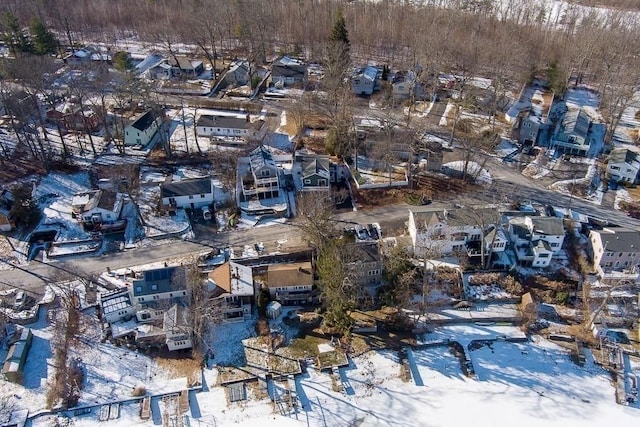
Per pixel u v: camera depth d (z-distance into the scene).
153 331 57.59
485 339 58.91
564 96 112.44
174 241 70.44
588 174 84.69
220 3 139.50
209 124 92.19
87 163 84.88
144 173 82.75
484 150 90.12
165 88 109.31
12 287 63.06
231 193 78.19
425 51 115.62
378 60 127.12
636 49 122.69
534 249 65.31
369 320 60.50
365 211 76.00
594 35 122.56
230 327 59.69
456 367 56.00
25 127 87.19
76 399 51.88
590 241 69.12
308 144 90.94
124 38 140.12
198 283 59.50
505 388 53.88
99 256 68.06
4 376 53.53
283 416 50.88
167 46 132.62
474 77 118.62
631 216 75.31
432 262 66.88
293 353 57.00
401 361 56.47
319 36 134.12
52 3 144.00
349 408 51.81
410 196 78.25
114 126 93.62
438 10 145.25
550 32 135.25
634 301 62.22
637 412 51.59
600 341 58.19
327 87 99.19
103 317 58.53
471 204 74.88
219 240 70.50
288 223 73.50
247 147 87.94
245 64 118.00
